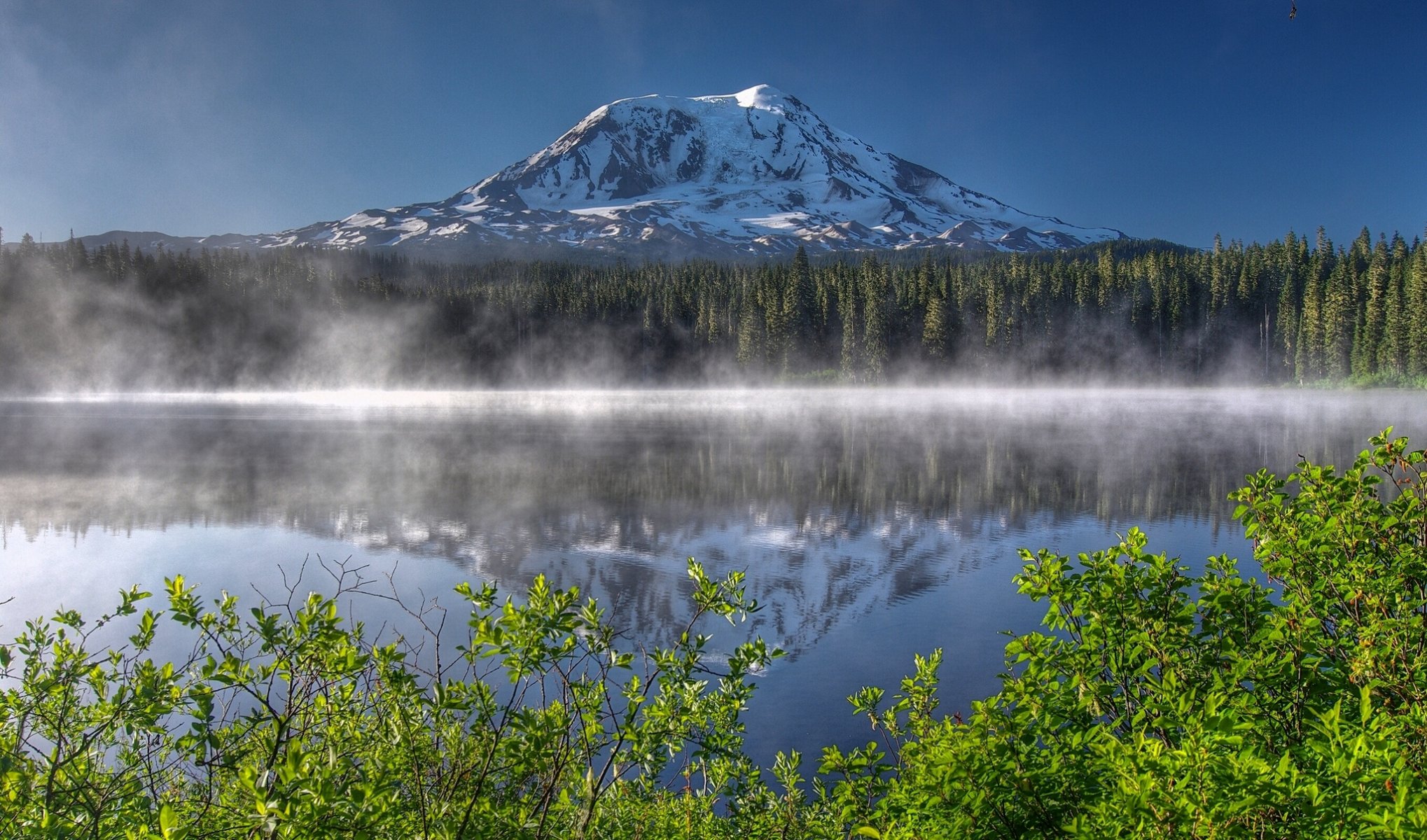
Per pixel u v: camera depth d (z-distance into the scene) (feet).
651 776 13.32
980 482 86.38
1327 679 11.44
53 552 56.59
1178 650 11.78
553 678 25.45
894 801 11.96
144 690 11.63
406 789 11.93
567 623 10.87
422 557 54.44
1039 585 12.30
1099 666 11.53
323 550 56.59
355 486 85.51
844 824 14.05
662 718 12.32
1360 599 11.73
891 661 33.27
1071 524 64.39
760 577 48.34
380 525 65.00
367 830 8.96
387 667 11.51
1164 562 12.16
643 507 72.59
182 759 12.39
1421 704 10.21
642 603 43.16
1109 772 10.07
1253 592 12.54
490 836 11.00
